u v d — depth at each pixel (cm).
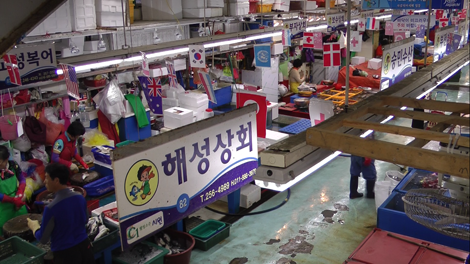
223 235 607
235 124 419
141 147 342
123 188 335
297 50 1202
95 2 682
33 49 540
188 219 646
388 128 236
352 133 277
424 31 1193
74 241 418
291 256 565
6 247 474
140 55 516
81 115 778
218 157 408
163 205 367
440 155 186
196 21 815
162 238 559
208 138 394
